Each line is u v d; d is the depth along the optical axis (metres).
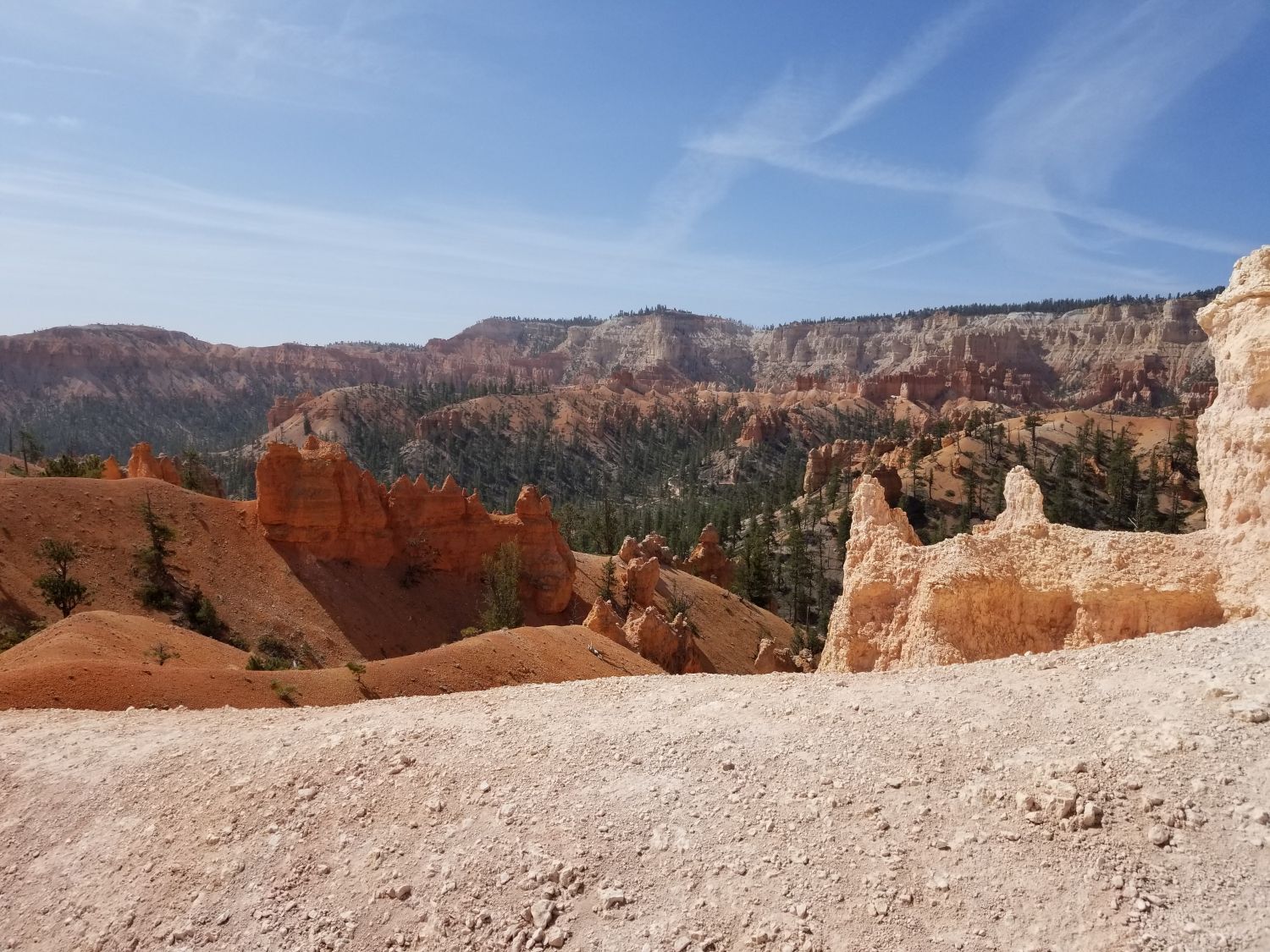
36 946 10.45
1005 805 8.78
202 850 11.38
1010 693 11.18
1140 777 8.52
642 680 16.14
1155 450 110.81
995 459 118.94
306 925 9.74
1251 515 13.66
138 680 22.88
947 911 7.76
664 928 8.45
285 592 53.06
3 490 48.31
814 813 9.45
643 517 136.62
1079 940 7.09
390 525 61.62
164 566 49.25
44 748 15.14
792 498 146.75
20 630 40.03
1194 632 11.70
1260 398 13.77
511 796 11.00
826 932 7.89
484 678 32.91
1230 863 7.35
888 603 16.77
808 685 13.53
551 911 8.98
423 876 9.93
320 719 15.30
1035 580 15.01
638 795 10.55
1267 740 8.55
